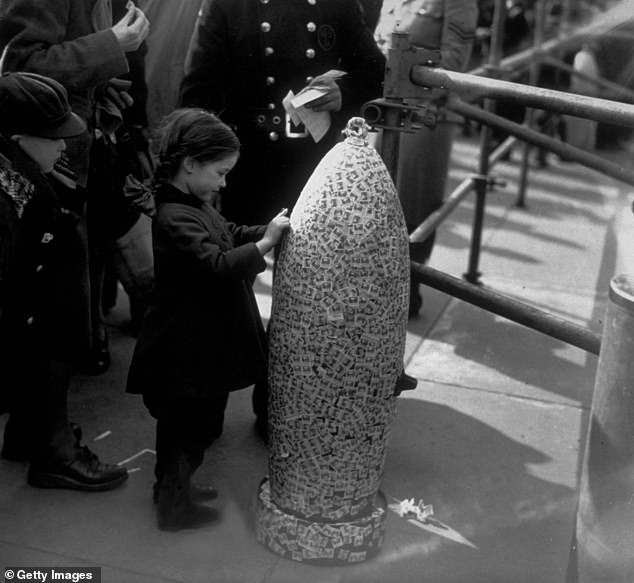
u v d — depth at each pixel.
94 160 3.29
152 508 3.17
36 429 3.22
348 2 3.41
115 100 3.35
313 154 3.52
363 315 2.59
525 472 3.53
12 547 2.94
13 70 2.96
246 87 3.43
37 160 2.68
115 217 3.46
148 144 3.84
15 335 3.04
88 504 3.18
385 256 2.58
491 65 5.57
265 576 2.83
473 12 4.73
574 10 7.29
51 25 2.97
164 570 2.86
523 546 3.06
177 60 4.24
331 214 2.56
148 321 2.89
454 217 6.90
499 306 3.07
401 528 3.12
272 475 2.88
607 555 2.48
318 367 2.64
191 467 3.02
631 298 2.33
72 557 2.91
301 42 3.37
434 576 2.88
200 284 2.82
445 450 3.66
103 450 3.54
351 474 2.78
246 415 3.86
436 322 4.93
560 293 5.47
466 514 3.24
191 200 2.84
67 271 3.07
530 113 7.11
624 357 2.37
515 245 6.32
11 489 3.25
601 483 2.47
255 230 3.00
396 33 2.94
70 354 3.16
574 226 6.81
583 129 8.59
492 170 8.32
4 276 2.83
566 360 4.55
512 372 4.39
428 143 4.85
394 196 2.62
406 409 3.97
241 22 3.35
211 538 3.01
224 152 2.78
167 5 4.16
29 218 2.77
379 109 2.98
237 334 2.87
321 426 2.71
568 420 3.96
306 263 2.60
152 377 2.87
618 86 6.81
